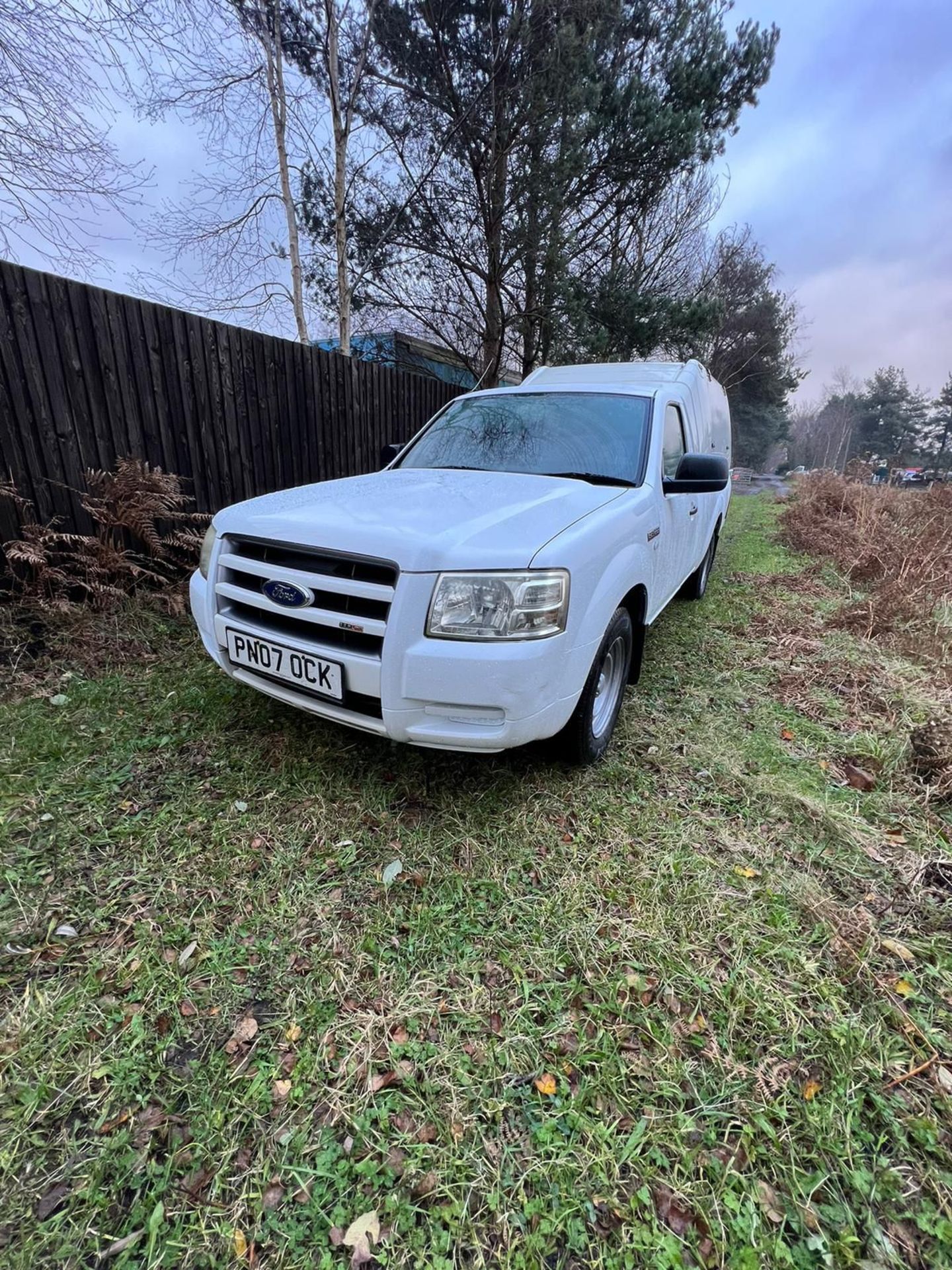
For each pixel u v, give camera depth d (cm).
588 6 842
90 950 174
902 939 187
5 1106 134
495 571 198
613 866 213
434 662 195
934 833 236
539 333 1119
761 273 2311
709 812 245
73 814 227
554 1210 121
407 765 266
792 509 1080
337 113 793
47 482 375
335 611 210
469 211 1002
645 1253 115
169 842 217
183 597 419
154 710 303
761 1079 146
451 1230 118
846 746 297
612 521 245
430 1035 154
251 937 181
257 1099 138
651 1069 148
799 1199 124
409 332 1177
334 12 748
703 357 1466
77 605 381
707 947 182
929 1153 132
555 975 172
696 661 404
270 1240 115
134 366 416
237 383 497
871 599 490
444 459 348
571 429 334
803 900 200
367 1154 129
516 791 253
